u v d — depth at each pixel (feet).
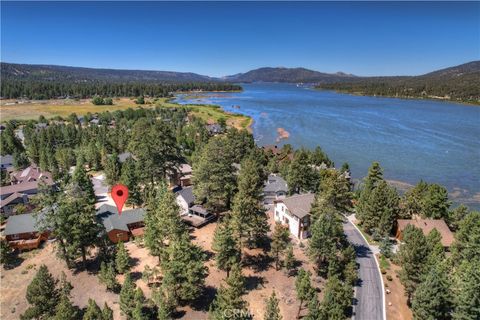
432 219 226.79
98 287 168.04
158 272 173.47
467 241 181.88
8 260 186.91
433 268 142.20
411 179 366.43
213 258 191.42
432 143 518.78
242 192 187.21
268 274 180.24
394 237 227.61
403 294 168.14
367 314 153.38
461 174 381.19
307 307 141.18
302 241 212.64
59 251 181.06
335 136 573.33
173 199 181.37
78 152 387.75
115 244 205.77
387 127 648.79
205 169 225.15
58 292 146.92
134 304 140.56
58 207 177.17
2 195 267.18
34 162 393.70
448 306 134.62
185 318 146.92
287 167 324.19
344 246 192.24
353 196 282.36
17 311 151.74
